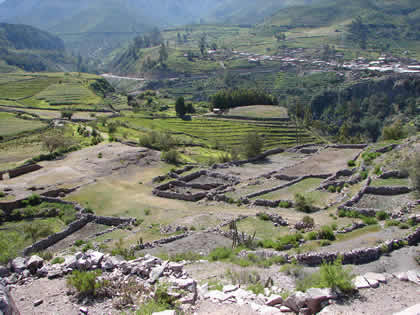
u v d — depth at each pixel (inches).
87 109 7588.6
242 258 1193.4
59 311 721.6
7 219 2158.0
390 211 1593.3
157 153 3831.2
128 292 786.2
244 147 3742.6
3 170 3203.7
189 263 1189.1
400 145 2556.6
